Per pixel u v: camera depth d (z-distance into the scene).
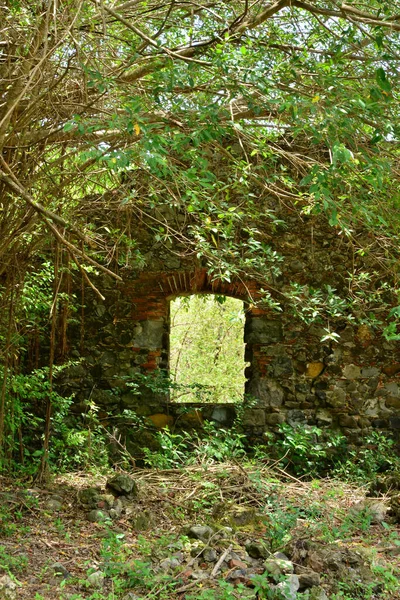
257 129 6.04
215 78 4.44
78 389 8.54
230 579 4.25
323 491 6.80
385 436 8.48
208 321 15.88
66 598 3.83
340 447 8.40
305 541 4.82
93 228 7.54
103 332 8.63
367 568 4.48
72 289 8.57
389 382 8.58
